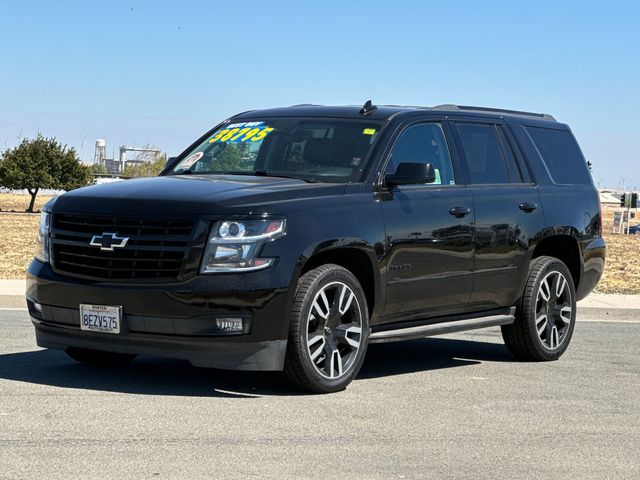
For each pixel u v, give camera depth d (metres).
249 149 8.47
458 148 8.73
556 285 9.42
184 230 6.91
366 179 7.79
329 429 6.21
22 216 65.94
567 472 5.45
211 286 6.81
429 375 8.41
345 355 7.50
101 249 7.06
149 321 6.91
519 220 9.02
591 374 8.67
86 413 6.39
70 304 7.20
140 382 7.52
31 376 7.64
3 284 14.08
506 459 5.67
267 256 6.94
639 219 107.06
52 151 92.19
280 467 5.30
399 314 7.99
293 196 7.27
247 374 7.97
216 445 5.71
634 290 17.69
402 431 6.25
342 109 8.61
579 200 9.85
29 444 5.59
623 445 6.11
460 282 8.43
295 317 7.07
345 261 7.77
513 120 9.58
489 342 10.71
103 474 5.04
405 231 7.87
